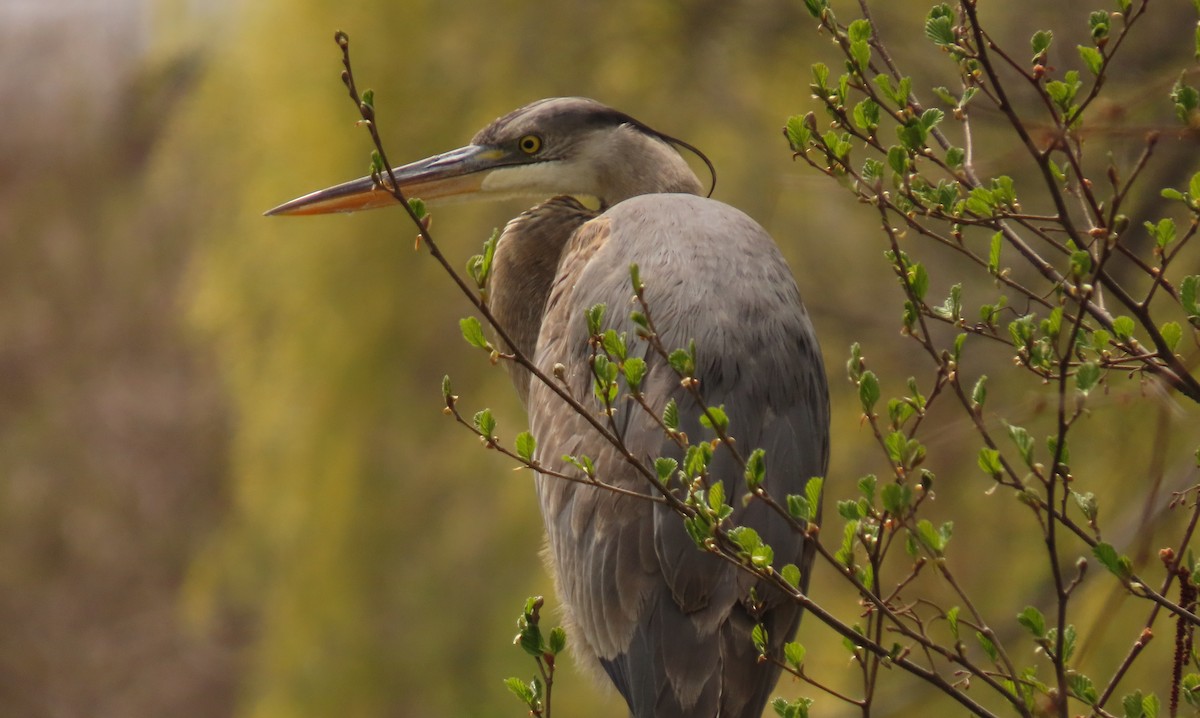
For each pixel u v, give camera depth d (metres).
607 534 5.08
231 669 24.92
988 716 3.74
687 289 5.39
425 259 12.09
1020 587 10.10
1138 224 9.77
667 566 4.93
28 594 26.58
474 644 12.51
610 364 3.76
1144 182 9.97
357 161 11.62
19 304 28.62
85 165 28.55
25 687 25.67
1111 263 9.79
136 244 28.14
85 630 26.00
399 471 12.52
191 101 13.70
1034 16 10.23
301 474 12.53
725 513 3.70
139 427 27.72
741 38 11.57
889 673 10.59
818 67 4.15
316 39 11.77
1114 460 9.12
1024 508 10.16
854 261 11.90
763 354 5.33
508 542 12.55
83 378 28.33
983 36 4.24
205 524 27.00
